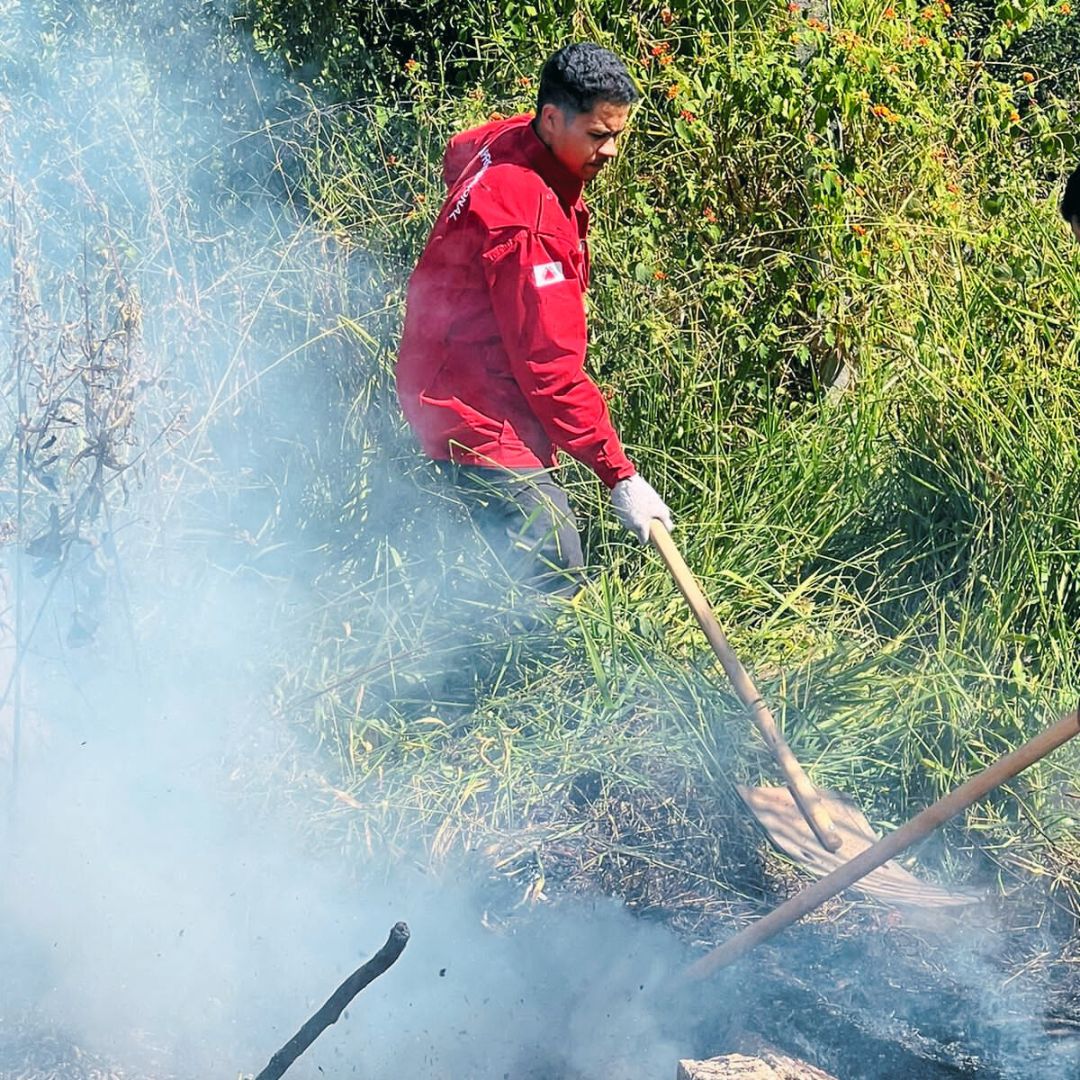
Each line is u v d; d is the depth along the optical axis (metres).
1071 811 5.61
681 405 7.61
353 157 8.38
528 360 5.73
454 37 8.99
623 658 6.30
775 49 8.09
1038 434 7.04
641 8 8.26
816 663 6.42
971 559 6.82
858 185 8.12
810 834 5.50
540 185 5.73
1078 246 7.85
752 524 7.11
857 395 7.77
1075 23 10.21
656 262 7.89
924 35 8.53
